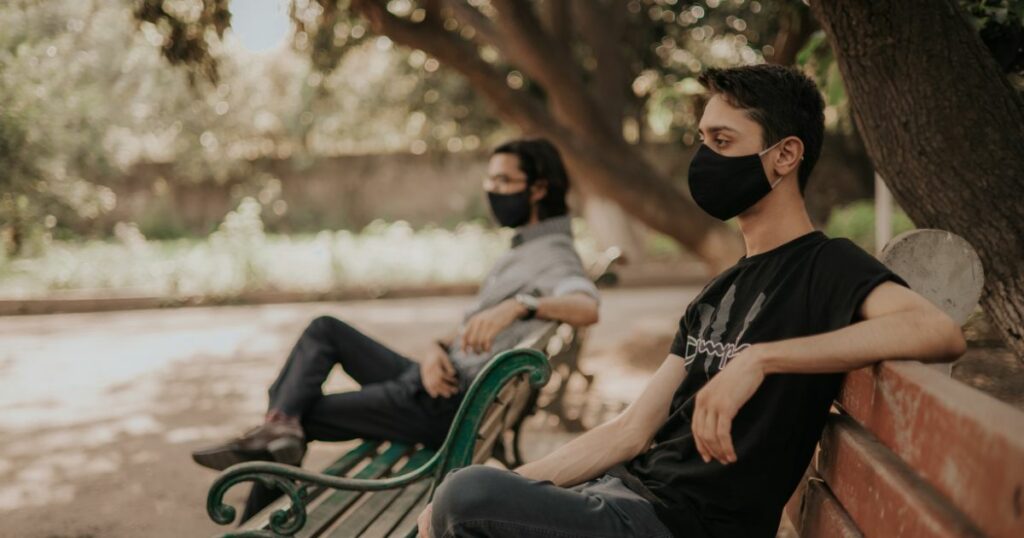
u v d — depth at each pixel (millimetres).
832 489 1992
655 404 2197
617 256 5141
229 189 19750
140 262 13586
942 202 2869
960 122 2805
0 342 9570
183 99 16984
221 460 3250
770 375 1900
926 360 1682
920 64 2816
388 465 3291
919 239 2279
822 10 2939
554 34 9125
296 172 19953
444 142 17547
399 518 2826
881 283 1783
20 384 7355
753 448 1892
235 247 13219
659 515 1971
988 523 1223
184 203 19641
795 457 1923
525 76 11281
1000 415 1250
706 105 2084
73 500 4441
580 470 2166
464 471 1996
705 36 12211
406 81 17500
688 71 12477
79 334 10062
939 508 1439
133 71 14586
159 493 4547
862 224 15328
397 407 3510
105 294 12156
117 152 14844
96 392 7023
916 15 2805
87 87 13008
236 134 19562
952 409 1359
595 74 11109
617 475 2150
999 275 2805
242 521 3277
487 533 1920
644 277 13680
